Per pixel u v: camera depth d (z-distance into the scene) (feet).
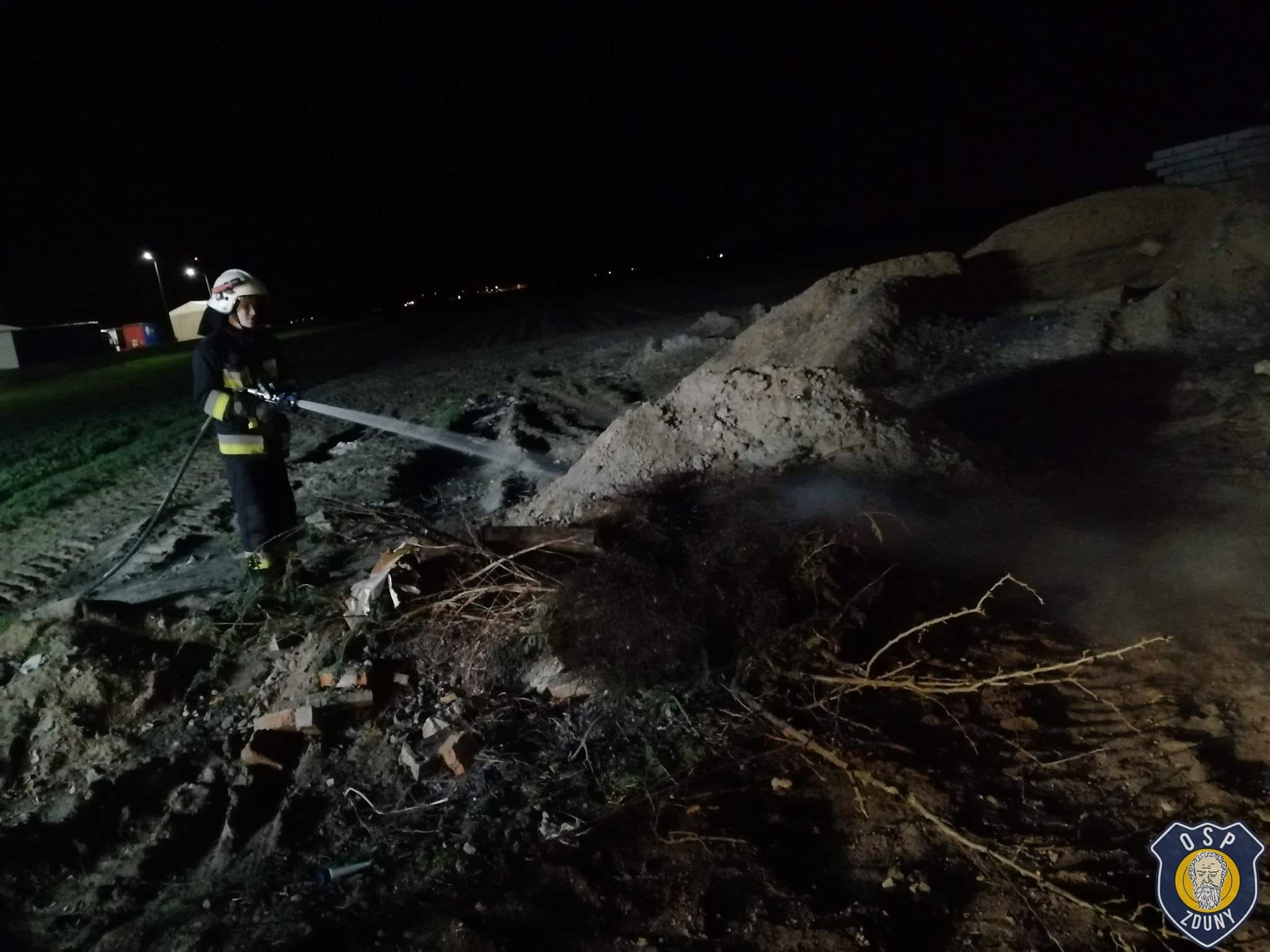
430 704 11.87
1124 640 10.97
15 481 40.78
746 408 19.06
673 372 40.96
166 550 24.89
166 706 14.26
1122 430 19.24
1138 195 36.42
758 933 7.38
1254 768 8.32
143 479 37.50
